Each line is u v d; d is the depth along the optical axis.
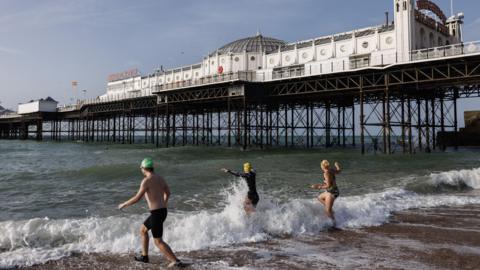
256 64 53.47
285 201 12.59
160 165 25.92
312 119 57.47
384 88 34.69
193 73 67.06
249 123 48.81
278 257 7.27
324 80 37.97
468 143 55.94
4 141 100.25
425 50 31.86
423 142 55.47
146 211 11.62
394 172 21.84
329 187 9.81
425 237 8.66
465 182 16.48
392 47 38.78
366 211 10.84
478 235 8.84
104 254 7.43
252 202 9.16
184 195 14.12
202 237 8.27
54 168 26.41
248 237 8.50
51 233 8.28
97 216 10.94
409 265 6.81
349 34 43.62
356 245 8.04
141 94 63.62
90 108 82.62
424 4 41.25
